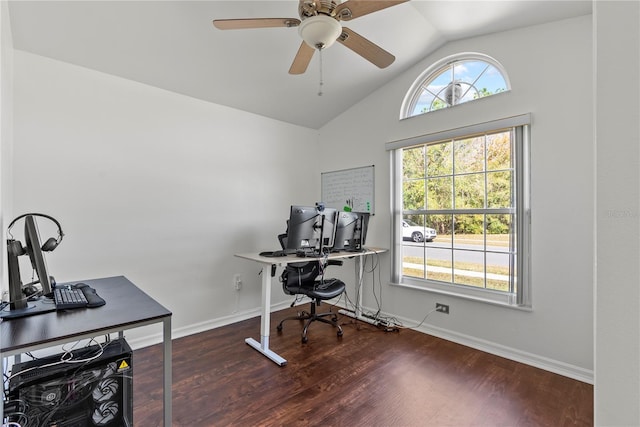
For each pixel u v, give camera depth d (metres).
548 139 2.32
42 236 2.25
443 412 1.84
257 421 1.75
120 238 2.60
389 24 2.52
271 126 3.73
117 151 2.59
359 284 3.54
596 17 0.46
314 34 1.67
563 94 2.26
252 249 3.52
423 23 2.55
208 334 3.01
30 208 2.20
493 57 2.62
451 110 2.87
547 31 2.33
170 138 2.90
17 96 2.14
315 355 2.56
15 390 1.29
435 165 3.05
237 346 2.73
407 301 3.21
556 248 2.30
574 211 2.22
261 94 3.22
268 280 2.57
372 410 1.85
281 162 3.83
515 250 2.50
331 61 2.88
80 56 2.32
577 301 2.21
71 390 1.41
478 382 2.16
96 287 1.85
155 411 1.82
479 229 2.74
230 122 3.35
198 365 2.38
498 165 2.62
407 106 3.28
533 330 2.40
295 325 3.26
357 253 3.04
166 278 2.87
